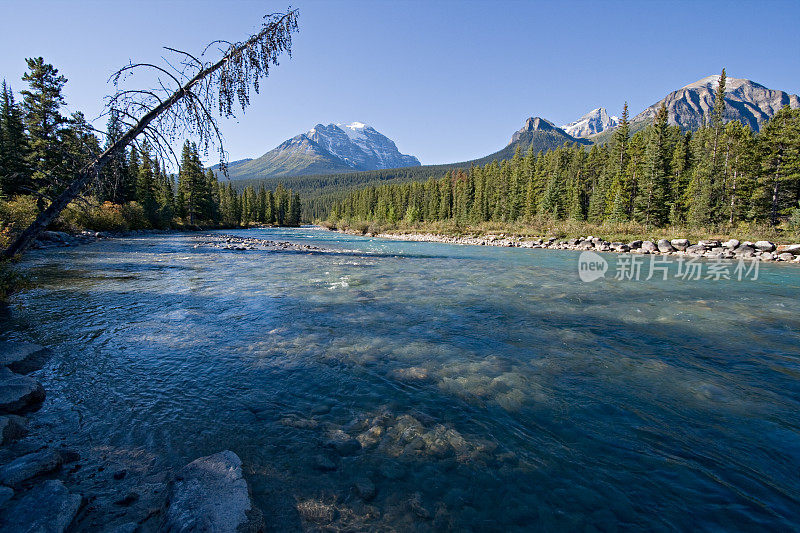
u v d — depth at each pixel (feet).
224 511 7.09
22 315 21.98
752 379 14.92
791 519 7.83
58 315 22.25
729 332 21.12
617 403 12.86
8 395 11.10
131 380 13.84
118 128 15.07
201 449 9.72
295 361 16.12
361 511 7.80
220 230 191.62
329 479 8.75
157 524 7.03
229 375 14.56
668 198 134.10
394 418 11.62
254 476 8.71
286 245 91.76
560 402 12.87
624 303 28.45
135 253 62.13
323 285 34.99
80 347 17.03
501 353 17.57
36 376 13.78
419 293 31.78
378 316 23.89
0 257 14.07
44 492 7.36
